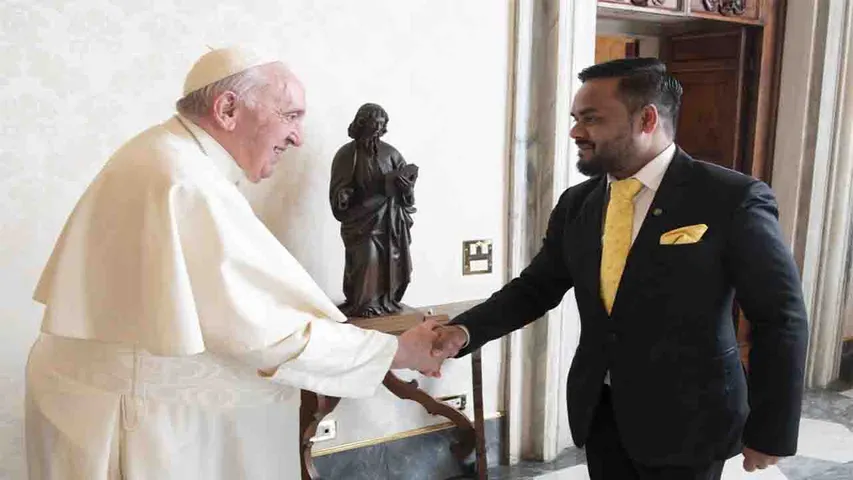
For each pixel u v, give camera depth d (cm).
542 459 269
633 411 141
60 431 130
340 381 137
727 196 133
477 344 169
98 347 130
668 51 344
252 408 137
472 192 243
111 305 125
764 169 336
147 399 129
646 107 136
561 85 243
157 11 187
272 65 137
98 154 186
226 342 125
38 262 184
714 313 135
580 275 152
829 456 273
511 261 252
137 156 129
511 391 261
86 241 127
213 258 124
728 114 326
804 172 327
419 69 226
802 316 128
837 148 328
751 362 133
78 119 183
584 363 152
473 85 236
